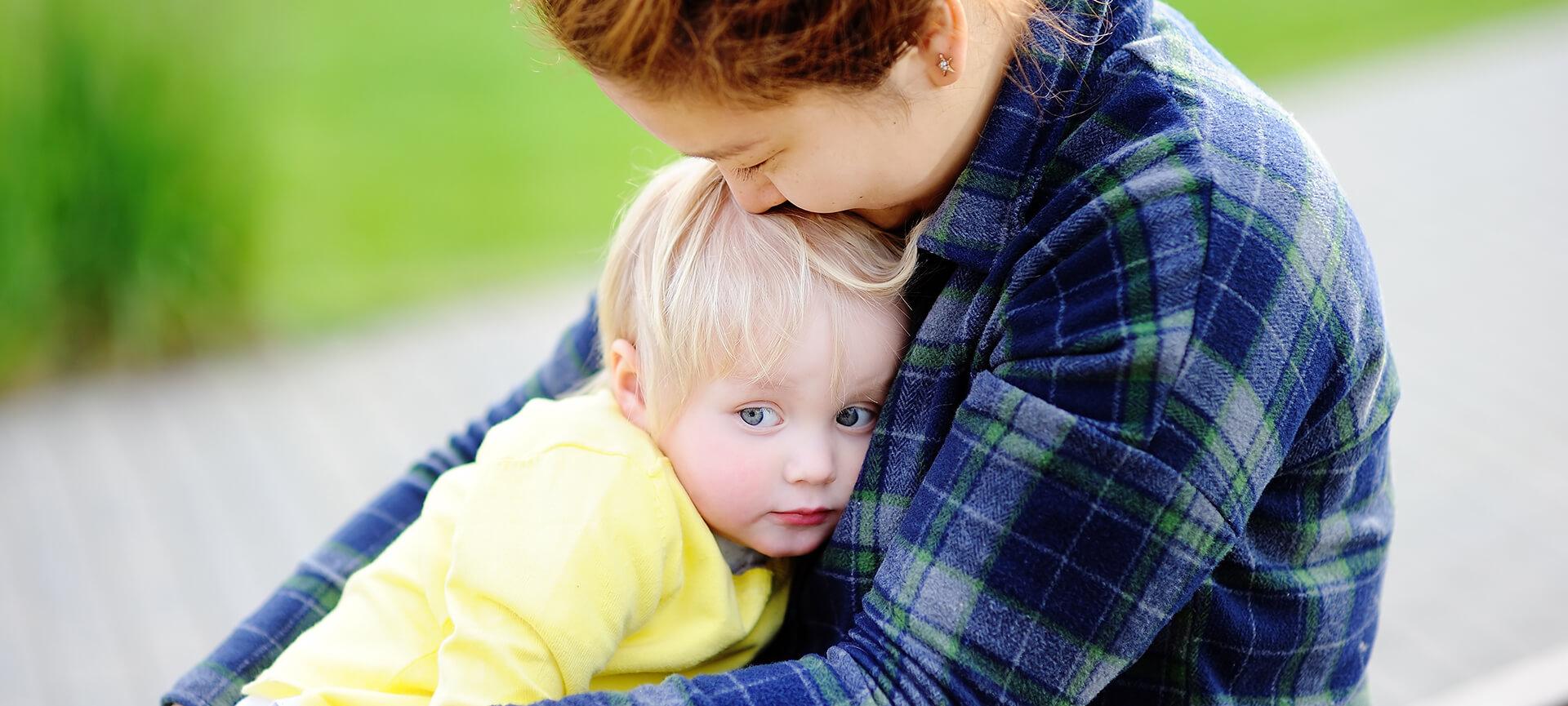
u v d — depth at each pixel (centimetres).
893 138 116
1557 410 471
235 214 625
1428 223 645
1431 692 336
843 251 134
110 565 433
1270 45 999
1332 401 117
